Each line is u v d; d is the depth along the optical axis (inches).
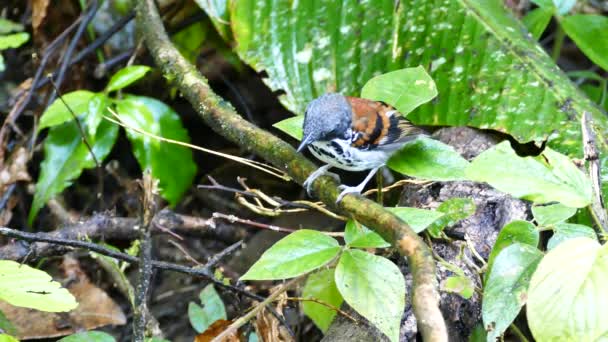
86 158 220.5
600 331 110.9
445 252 159.8
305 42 224.2
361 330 145.1
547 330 112.9
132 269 233.8
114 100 223.5
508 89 207.9
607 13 298.4
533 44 221.5
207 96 193.5
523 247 132.1
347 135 163.8
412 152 160.7
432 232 155.7
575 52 309.0
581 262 115.6
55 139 222.2
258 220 247.4
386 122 164.4
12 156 223.6
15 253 186.7
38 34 253.6
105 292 215.5
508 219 165.8
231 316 219.9
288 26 224.5
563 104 201.9
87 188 256.5
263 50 224.1
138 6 237.9
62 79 237.0
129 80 212.1
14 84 257.9
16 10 270.4
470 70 213.5
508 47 212.7
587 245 117.8
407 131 165.5
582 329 111.5
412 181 174.6
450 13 219.3
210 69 275.7
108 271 218.2
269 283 226.7
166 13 257.4
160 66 214.7
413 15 221.3
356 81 222.2
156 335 174.9
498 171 127.2
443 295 145.3
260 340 157.2
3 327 170.6
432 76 215.9
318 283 172.6
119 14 266.8
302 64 223.3
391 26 222.2
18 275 133.4
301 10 225.1
